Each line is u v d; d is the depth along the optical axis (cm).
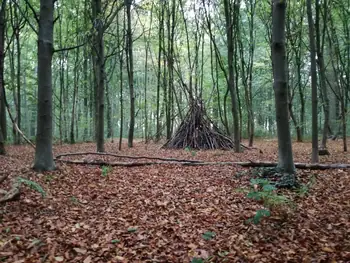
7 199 434
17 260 305
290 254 329
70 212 441
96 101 1650
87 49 1866
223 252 335
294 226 395
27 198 472
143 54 3062
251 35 1509
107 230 386
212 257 324
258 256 325
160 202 487
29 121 2467
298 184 550
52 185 555
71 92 2486
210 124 1448
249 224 402
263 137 2447
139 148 1402
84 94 2133
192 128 1408
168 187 575
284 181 550
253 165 723
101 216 433
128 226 399
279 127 579
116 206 474
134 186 581
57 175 619
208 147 1341
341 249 336
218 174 668
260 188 549
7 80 1678
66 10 1722
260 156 1005
